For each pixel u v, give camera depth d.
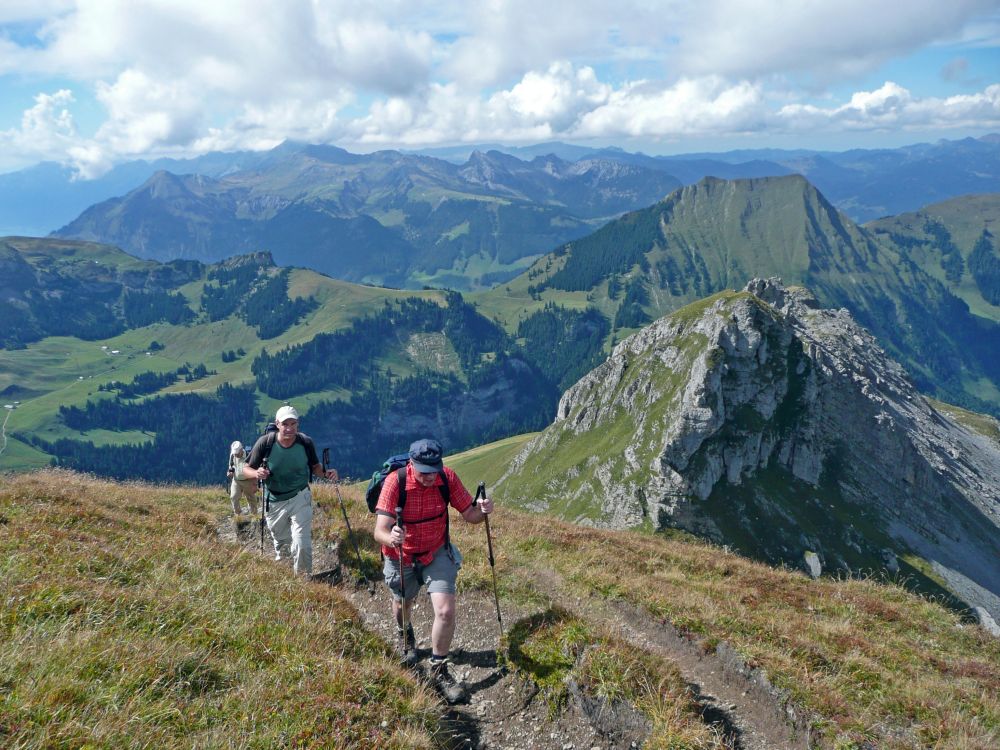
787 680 9.15
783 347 132.50
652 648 10.70
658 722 7.39
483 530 17.58
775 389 128.25
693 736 7.19
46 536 9.84
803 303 188.75
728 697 9.12
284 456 11.86
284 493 12.08
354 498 18.83
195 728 5.84
